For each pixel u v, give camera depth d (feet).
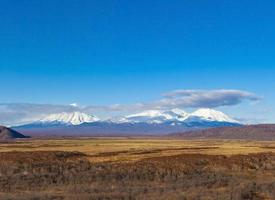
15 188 153.07
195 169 207.10
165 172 198.80
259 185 151.53
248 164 222.07
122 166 209.97
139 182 174.50
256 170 215.10
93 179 179.52
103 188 150.61
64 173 194.80
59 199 122.83
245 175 198.29
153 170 200.95
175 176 191.62
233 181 170.40
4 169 204.33
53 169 207.72
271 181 172.96
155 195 129.80
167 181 178.19
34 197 126.21
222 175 195.31
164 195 129.59
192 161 216.95
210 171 207.41
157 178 186.39
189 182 167.12
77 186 159.43
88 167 211.82
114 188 150.20
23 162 222.07
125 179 183.01
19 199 122.11
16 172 199.82
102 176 186.09
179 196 126.72
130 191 139.13
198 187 152.15
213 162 220.23
